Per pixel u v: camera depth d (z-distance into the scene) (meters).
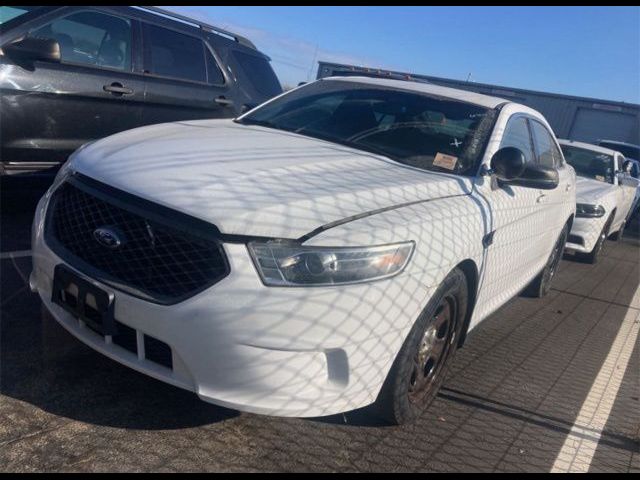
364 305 2.59
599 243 8.87
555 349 4.96
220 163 2.96
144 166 2.88
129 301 2.59
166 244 2.58
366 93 4.45
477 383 3.98
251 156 3.16
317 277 2.52
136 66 5.88
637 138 31.09
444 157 3.79
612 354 5.13
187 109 6.37
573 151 10.38
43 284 2.99
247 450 2.83
